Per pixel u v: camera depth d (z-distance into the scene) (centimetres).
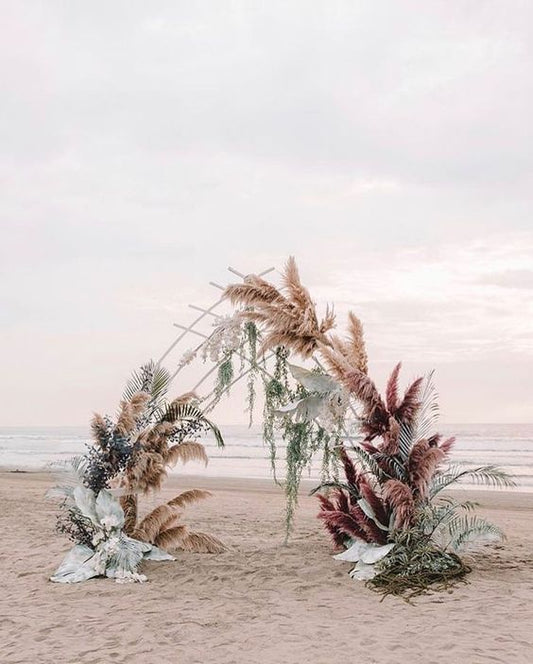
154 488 937
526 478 3003
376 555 823
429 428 902
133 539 941
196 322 1023
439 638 585
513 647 555
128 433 953
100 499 899
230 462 4453
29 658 570
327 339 934
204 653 570
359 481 920
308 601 729
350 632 612
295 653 561
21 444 7769
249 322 939
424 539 831
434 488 901
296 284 935
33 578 877
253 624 648
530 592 738
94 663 553
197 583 821
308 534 1195
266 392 942
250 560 937
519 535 1180
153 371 1013
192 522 1368
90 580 855
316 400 906
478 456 4794
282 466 4091
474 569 868
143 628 644
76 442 8338
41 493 1972
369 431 893
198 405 959
